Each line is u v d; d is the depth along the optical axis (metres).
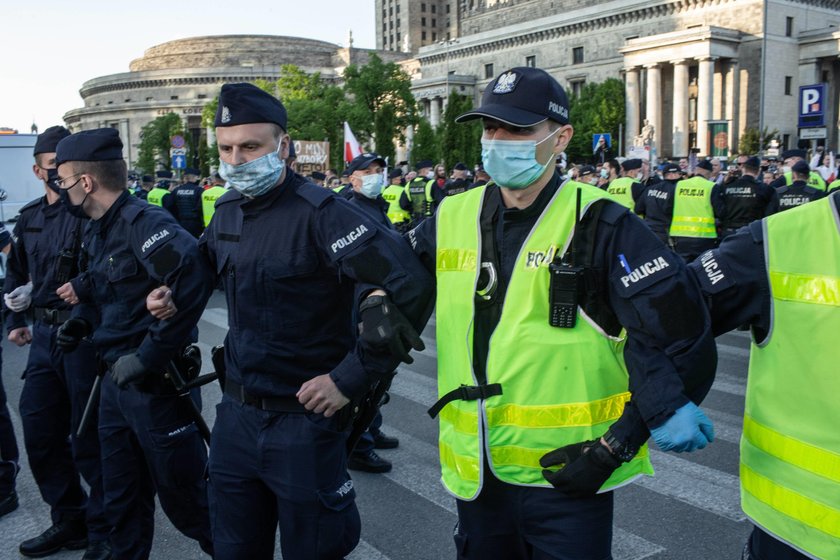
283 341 2.73
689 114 68.44
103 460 3.53
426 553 4.07
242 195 2.79
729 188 11.64
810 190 11.67
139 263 3.32
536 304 2.30
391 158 60.28
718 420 6.14
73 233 3.93
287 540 2.73
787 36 66.44
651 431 2.10
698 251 11.57
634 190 12.69
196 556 4.10
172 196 15.06
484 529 2.41
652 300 2.12
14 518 4.64
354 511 2.84
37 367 4.09
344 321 2.83
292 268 2.70
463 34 95.50
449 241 2.51
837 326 1.91
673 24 70.06
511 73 2.35
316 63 123.12
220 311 12.32
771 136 55.28
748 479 2.13
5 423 4.74
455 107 54.41
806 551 1.97
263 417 2.72
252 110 2.63
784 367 2.01
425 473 5.24
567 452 2.21
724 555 3.93
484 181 14.76
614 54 74.38
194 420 3.46
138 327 3.38
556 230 2.31
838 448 1.91
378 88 67.38
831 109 69.00
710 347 2.11
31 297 4.27
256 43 121.44
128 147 118.88
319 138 63.78
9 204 12.70
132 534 3.56
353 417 2.78
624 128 69.12
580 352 2.26
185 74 115.62
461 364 2.40
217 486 2.83
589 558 2.24
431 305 2.63
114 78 120.19
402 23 138.12
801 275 1.98
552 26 78.88
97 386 3.58
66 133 4.22
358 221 2.64
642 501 4.62
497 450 2.32
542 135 2.30
